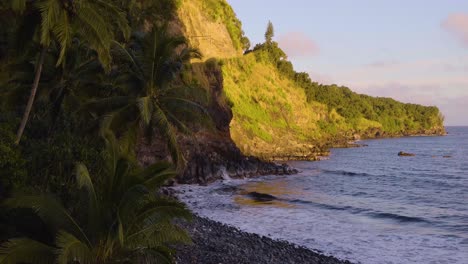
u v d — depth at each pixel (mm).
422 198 51656
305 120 142750
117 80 29297
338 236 31766
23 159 16828
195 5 111312
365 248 28578
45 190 16672
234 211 40875
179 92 30938
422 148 157125
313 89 162375
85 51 32781
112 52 28578
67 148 18609
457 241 30547
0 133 17625
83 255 12266
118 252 13758
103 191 14203
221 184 58844
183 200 45875
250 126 103312
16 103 28719
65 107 28578
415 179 71000
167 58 29484
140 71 29156
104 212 13633
